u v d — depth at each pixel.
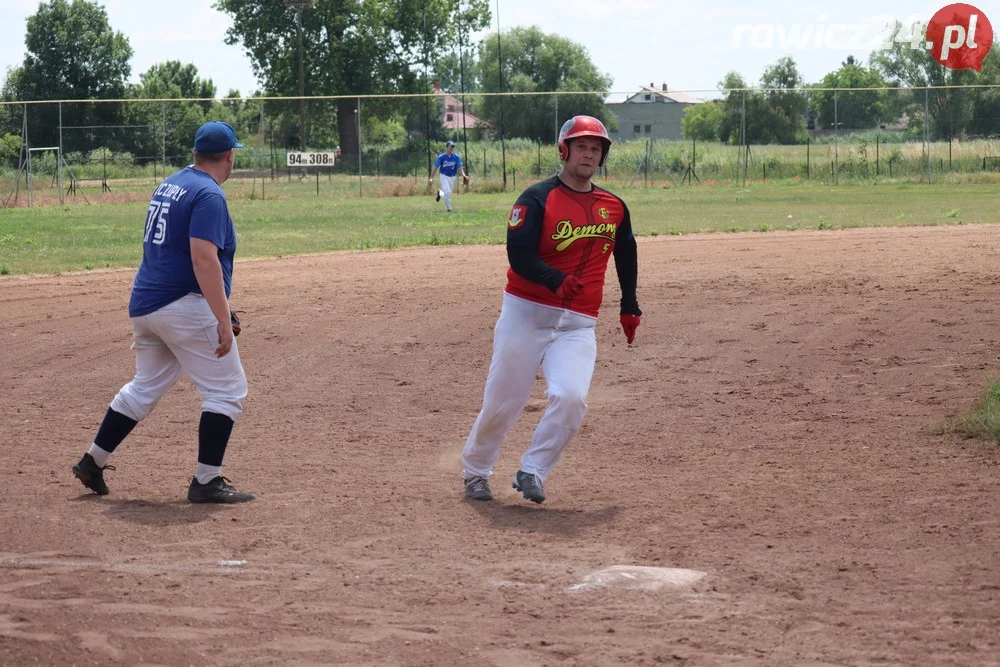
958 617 11.62
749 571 13.29
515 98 176.75
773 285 38.31
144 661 10.72
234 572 13.45
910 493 16.70
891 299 34.94
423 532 15.27
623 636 11.27
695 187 123.25
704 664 10.54
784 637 11.16
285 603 12.34
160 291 16.53
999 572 13.03
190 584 13.01
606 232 16.36
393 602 12.37
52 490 17.62
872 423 21.67
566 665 10.56
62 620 11.76
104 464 17.31
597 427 22.09
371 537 15.06
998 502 16.00
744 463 19.11
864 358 27.42
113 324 33.12
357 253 50.78
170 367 17.41
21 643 11.05
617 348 29.28
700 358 28.03
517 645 11.08
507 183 128.38
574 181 16.28
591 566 13.64
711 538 14.78
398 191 121.00
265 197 114.75
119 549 14.48
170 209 16.44
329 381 26.52
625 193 109.12
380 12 195.00
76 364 28.23
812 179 129.38
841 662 10.53
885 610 11.87
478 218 73.81
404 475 18.72
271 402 24.59
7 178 116.94
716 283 39.00
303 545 14.66
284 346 30.22
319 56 197.25
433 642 11.16
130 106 130.88
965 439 19.95
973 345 28.28
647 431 21.70
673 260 45.75
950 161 129.12
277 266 45.94
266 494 17.39
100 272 44.31
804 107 144.38
